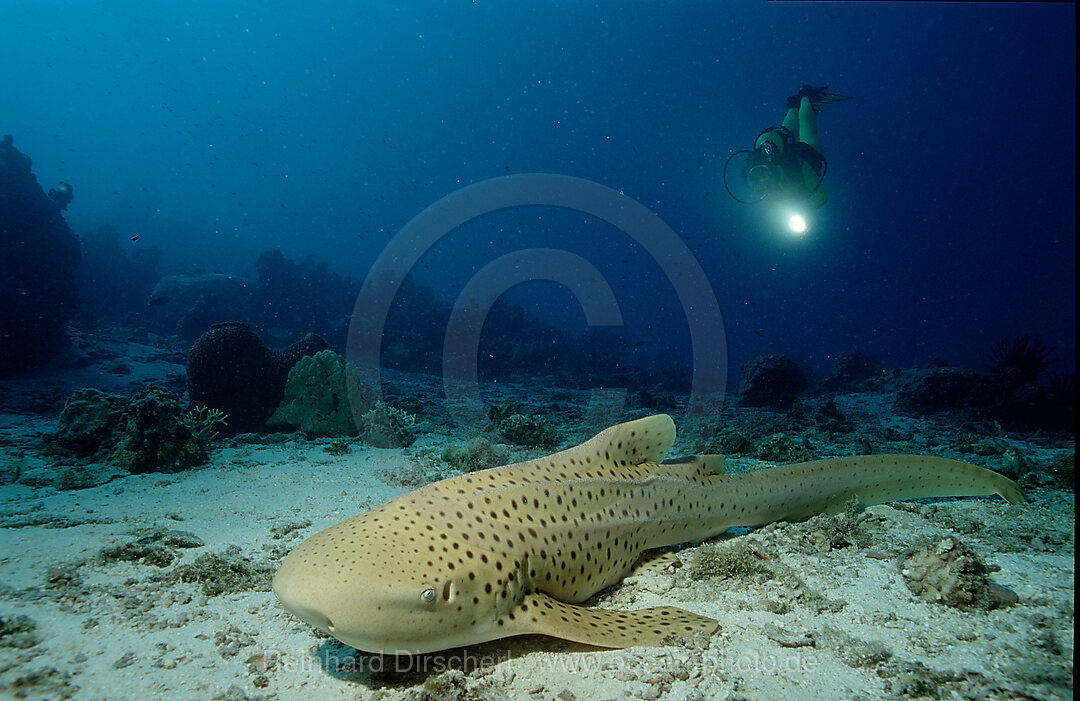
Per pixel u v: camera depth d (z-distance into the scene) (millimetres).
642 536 4223
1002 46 77562
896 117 98062
